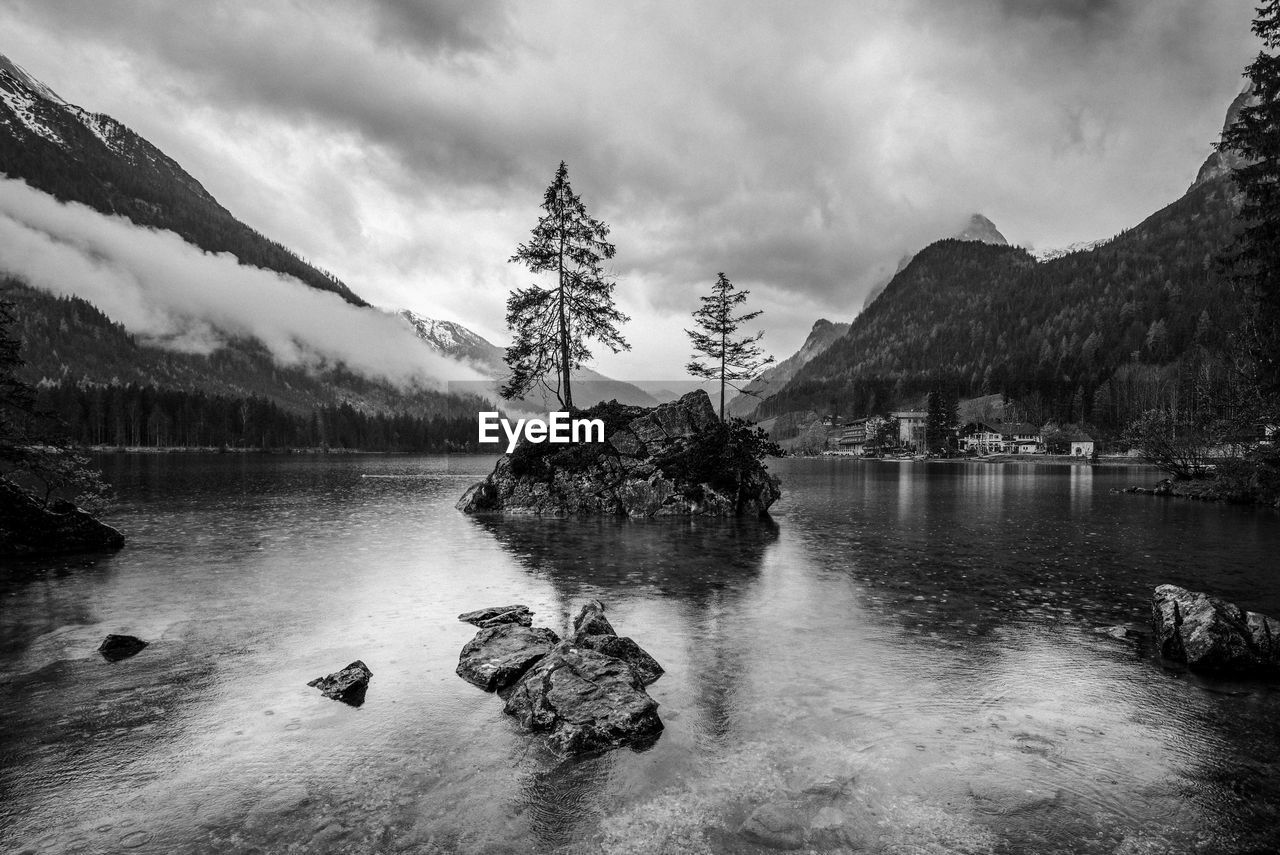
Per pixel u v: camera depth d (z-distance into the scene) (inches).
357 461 4945.9
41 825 229.8
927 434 6441.9
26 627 484.1
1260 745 293.6
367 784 258.4
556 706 314.5
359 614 526.3
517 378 1503.4
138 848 216.1
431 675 386.6
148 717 323.0
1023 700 346.3
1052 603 565.3
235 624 494.3
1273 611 528.1
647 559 788.0
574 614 526.3
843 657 417.7
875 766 272.5
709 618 514.3
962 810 238.8
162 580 652.1
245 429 6540.4
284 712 330.6
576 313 1509.6
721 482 1318.9
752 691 358.6
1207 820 233.3
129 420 5684.1
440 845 217.3
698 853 212.1
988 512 1386.6
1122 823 230.8
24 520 790.5
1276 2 901.8
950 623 500.1
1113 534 1012.5
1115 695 353.7
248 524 1133.1
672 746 291.6
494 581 656.4
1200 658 392.8
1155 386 5900.6
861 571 712.4
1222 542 924.6
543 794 250.5
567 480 1338.6
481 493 1380.4
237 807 240.8
